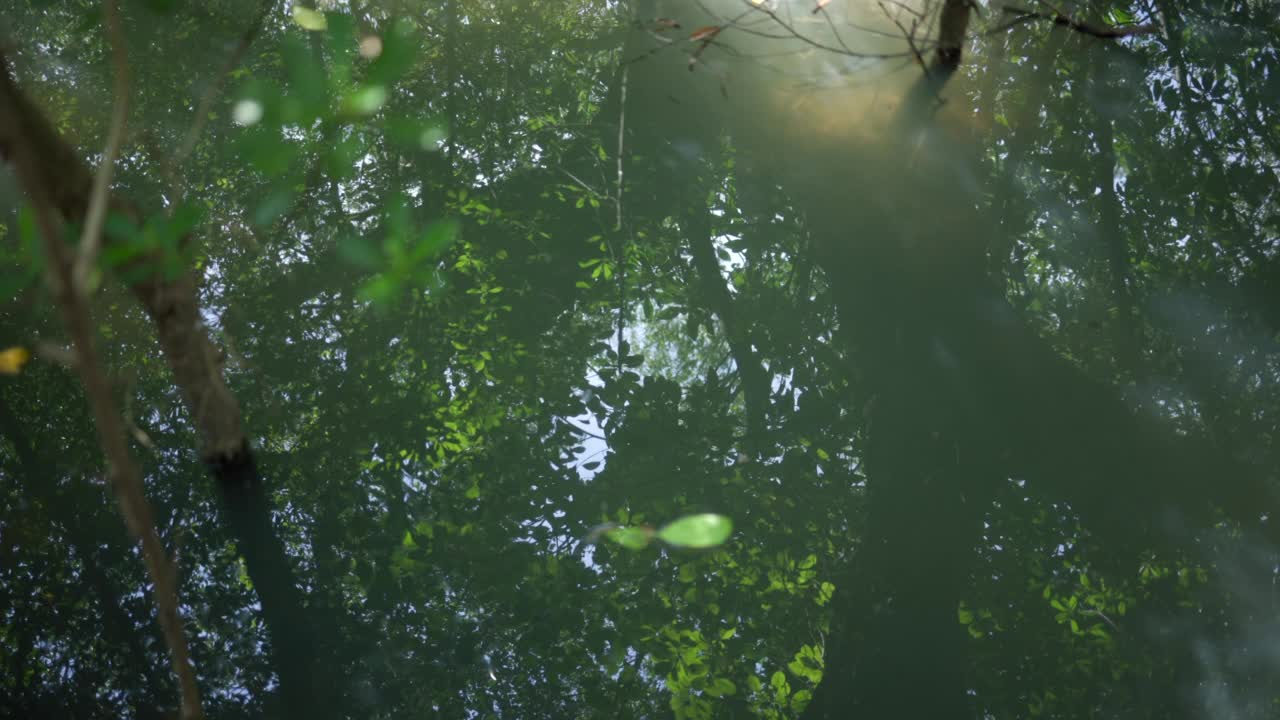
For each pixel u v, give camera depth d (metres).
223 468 6.73
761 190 8.72
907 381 6.96
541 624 6.43
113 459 1.03
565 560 6.67
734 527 6.77
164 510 7.16
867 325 7.33
